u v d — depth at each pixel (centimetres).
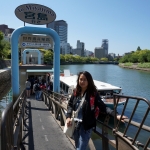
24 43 1358
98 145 883
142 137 1014
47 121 869
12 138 278
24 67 1847
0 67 5125
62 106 721
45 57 8375
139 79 4984
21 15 1288
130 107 1797
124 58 15175
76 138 304
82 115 294
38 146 567
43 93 1509
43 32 1313
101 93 1451
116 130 303
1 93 3127
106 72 7756
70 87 1403
